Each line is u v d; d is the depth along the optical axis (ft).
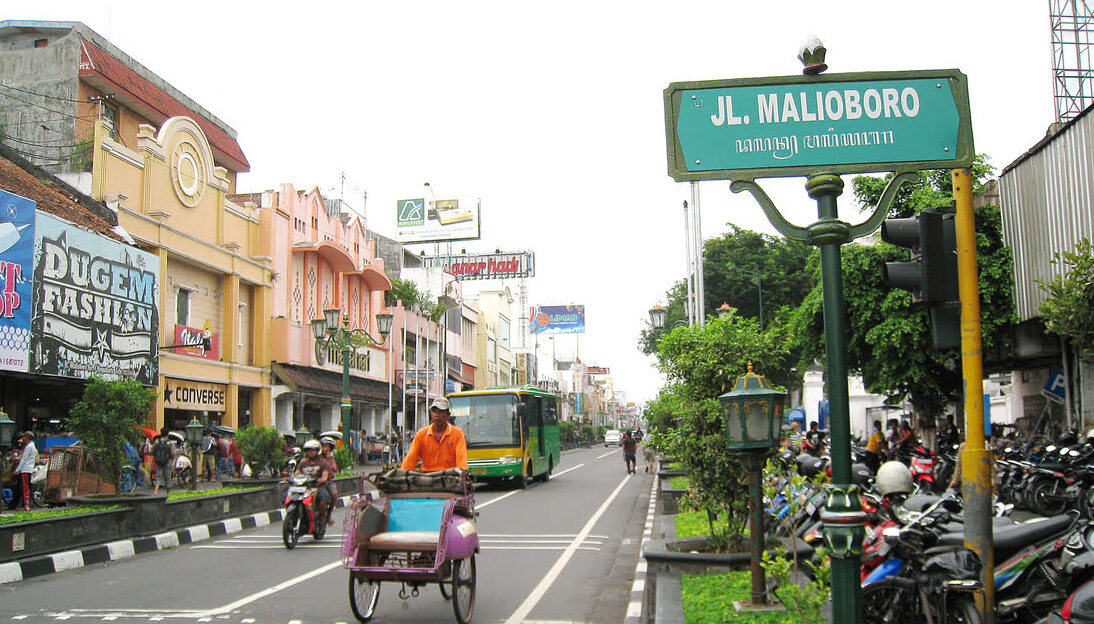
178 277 88.69
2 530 34.45
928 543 19.88
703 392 30.22
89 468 56.03
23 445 58.85
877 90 13.99
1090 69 58.75
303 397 109.60
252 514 56.39
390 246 185.98
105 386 46.96
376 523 24.79
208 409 92.02
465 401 84.79
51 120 86.94
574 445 248.52
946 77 14.08
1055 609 18.52
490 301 240.73
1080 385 50.60
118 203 76.59
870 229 13.70
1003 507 22.75
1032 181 47.21
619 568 36.01
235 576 34.22
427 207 214.90
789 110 13.89
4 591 31.27
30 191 69.21
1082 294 29.84
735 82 13.94
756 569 22.36
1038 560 18.94
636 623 25.11
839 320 13.42
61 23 92.73
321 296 122.62
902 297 57.57
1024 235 48.39
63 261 66.39
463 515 25.86
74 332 67.36
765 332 31.53
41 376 64.28
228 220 99.30
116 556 39.88
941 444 60.70
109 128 86.22
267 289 105.70
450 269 211.61
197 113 110.22
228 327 96.89
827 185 13.65
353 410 134.92
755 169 13.82
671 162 13.79
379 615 26.71
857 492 13.24
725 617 20.97
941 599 18.03
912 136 13.93
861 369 62.90
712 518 29.89
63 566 36.35
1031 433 63.46
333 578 33.50
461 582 25.02
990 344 52.11
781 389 23.00
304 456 46.37
